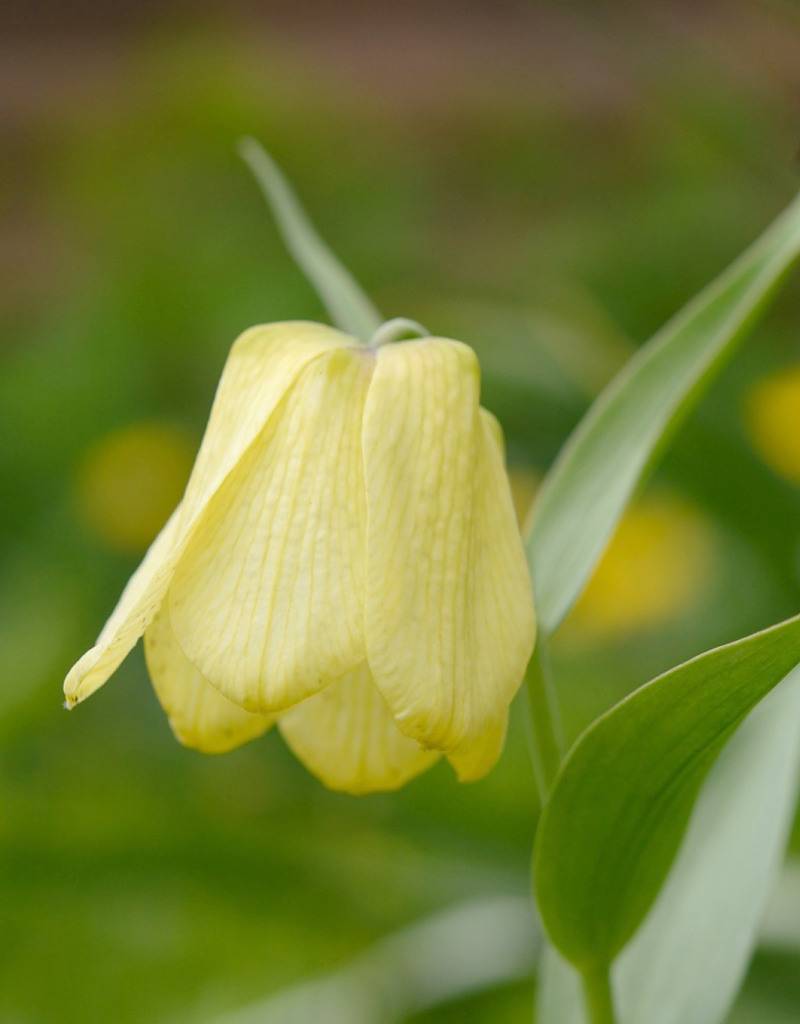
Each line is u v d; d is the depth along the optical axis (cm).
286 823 49
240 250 86
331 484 31
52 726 56
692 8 69
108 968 47
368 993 43
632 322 77
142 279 81
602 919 32
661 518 59
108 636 30
